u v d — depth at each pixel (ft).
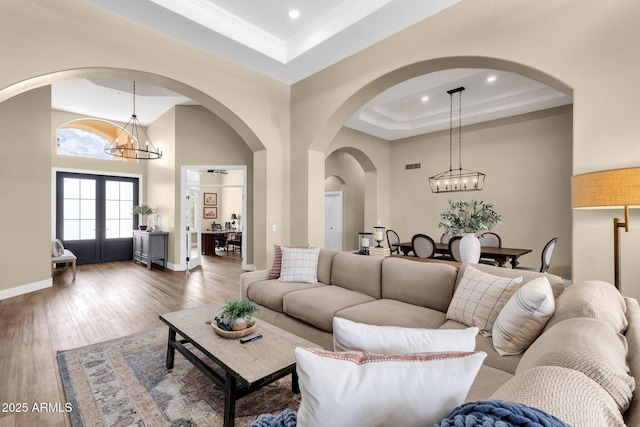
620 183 5.72
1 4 8.50
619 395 2.27
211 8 11.12
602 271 7.63
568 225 16.51
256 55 13.01
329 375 2.37
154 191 23.29
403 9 10.11
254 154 16.33
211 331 6.91
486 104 17.65
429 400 2.27
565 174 16.61
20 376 7.37
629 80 7.21
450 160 21.33
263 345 6.24
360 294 9.39
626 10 7.25
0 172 13.64
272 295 9.71
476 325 6.31
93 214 22.90
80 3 9.78
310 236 15.49
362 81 12.59
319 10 11.34
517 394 2.08
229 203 34.30
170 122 20.99
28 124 14.65
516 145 18.33
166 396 6.59
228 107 13.66
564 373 2.23
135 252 23.58
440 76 14.32
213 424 5.78
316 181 15.78
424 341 3.16
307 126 15.26
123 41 10.60
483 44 9.40
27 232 14.61
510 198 18.49
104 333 9.94
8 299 13.53
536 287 5.31
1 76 8.49
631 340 3.51
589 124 7.72
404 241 23.88
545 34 8.37
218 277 18.66
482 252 14.26
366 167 24.22
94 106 20.24
